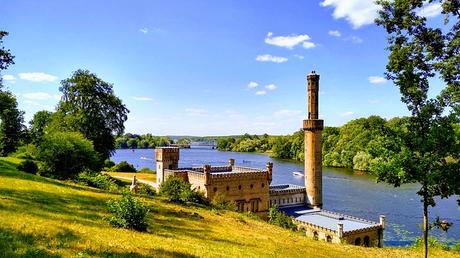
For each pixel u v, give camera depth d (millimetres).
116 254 17250
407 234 70938
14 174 44469
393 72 25234
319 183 86625
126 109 79000
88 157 56938
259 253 26016
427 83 21328
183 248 22234
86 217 27000
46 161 53750
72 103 72500
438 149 19484
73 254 15938
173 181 56219
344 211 89125
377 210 89750
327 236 62281
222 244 27203
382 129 21438
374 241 63750
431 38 28016
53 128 69375
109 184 58250
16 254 14500
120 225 26094
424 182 19906
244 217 49906
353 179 140250
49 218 23406
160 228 29375
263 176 78500
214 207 54344
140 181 92375
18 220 20641
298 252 29766
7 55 44031
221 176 72250
